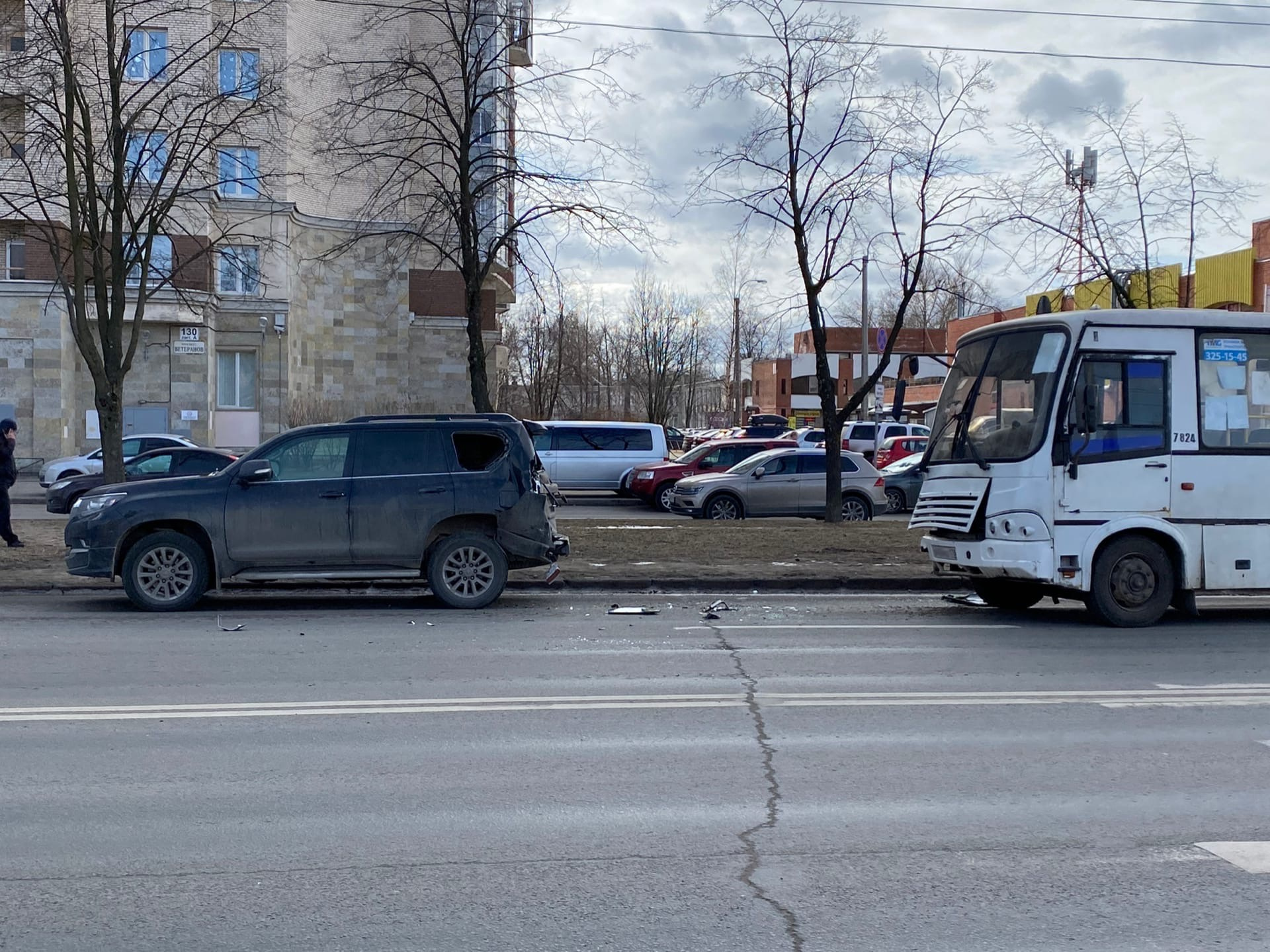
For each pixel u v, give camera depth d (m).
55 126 17.61
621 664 9.70
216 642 10.70
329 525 12.64
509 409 61.47
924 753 6.93
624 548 17.78
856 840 5.42
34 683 8.77
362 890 4.79
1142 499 11.88
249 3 25.67
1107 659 10.12
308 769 6.50
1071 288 22.86
